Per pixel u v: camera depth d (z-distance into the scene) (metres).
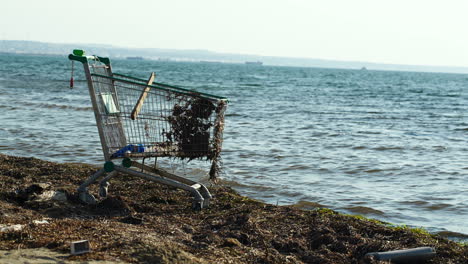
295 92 43.53
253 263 4.84
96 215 6.27
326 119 22.36
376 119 23.34
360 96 41.88
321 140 15.77
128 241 4.72
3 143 12.91
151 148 7.04
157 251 4.52
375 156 13.27
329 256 5.29
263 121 20.50
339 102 33.69
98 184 7.94
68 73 64.94
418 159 13.05
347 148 14.41
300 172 10.96
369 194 9.29
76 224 5.48
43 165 9.08
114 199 6.70
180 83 51.38
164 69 111.81
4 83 38.38
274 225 6.29
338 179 10.45
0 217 5.58
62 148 12.48
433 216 8.05
